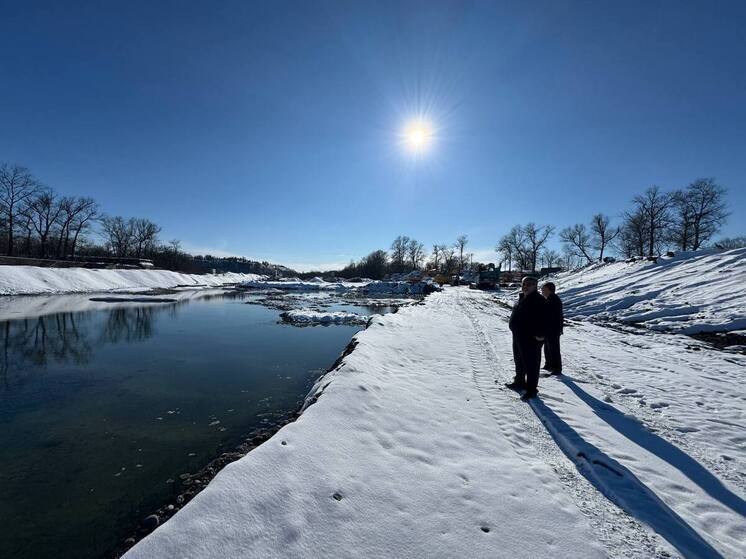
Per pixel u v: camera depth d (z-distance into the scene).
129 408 6.87
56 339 13.48
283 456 3.17
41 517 3.84
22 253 50.03
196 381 8.51
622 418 4.72
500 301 24.78
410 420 4.45
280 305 27.58
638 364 7.52
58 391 7.80
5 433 5.83
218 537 2.26
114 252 65.44
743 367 7.32
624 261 24.91
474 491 3.04
